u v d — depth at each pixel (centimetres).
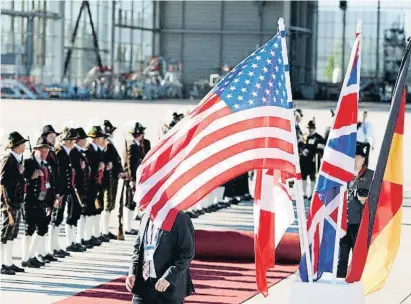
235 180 2416
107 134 1805
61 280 1452
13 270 1495
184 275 938
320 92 8606
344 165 978
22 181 1481
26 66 7281
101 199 1752
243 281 1468
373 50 8962
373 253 1019
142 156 1889
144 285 934
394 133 1005
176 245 933
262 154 958
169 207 934
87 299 1324
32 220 1529
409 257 1703
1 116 4984
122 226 1817
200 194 945
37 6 7206
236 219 2150
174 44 8512
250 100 964
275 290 1412
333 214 1000
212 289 1405
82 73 7681
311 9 8888
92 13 7706
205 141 955
